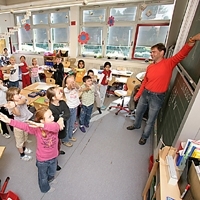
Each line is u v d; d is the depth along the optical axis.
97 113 3.55
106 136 2.73
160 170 1.22
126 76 4.89
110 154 2.31
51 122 1.33
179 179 1.09
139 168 2.09
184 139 1.40
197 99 1.23
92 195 1.70
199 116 1.28
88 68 6.14
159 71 2.03
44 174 1.54
